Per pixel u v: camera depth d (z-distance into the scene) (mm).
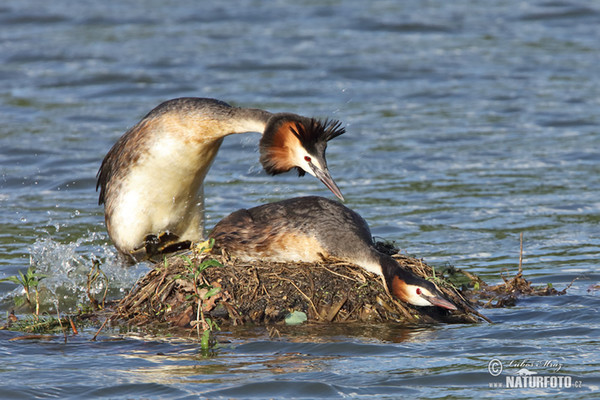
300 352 9891
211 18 34781
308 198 12266
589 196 17078
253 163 19969
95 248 14516
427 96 25547
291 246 11711
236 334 10539
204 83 26125
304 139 11797
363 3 37312
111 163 12906
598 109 23844
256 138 21484
